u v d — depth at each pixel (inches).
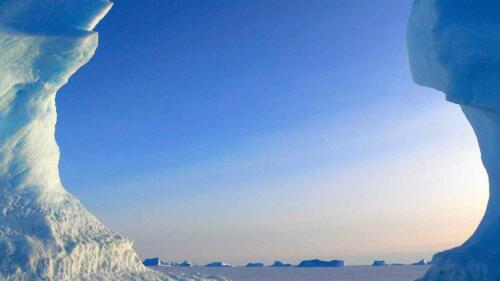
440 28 884.0
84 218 850.8
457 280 807.7
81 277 753.6
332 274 4554.6
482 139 955.3
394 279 3403.1
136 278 841.5
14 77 808.3
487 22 839.1
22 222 753.0
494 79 860.0
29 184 812.0
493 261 767.1
